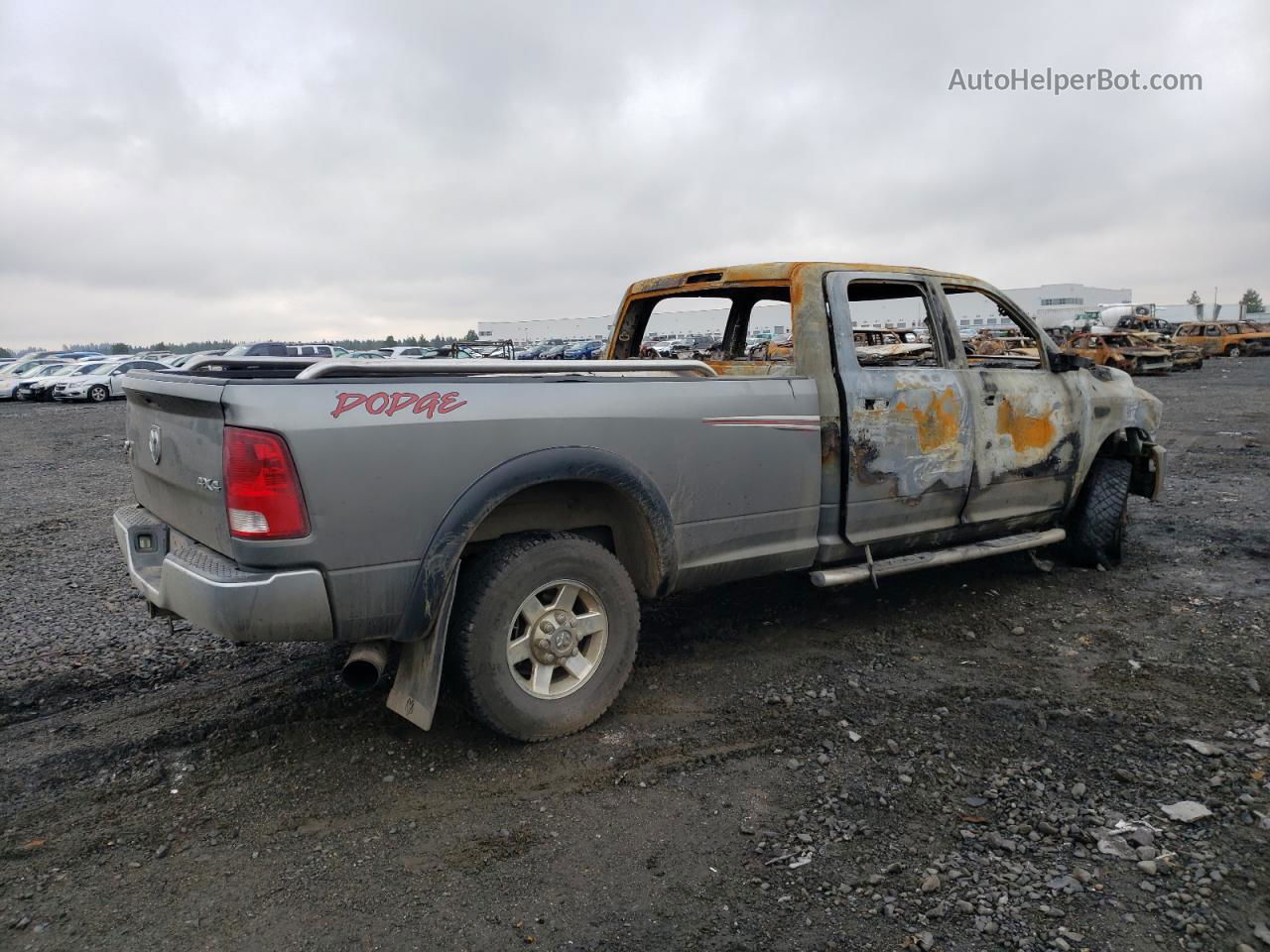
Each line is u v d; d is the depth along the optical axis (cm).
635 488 355
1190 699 376
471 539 339
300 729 360
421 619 310
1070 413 534
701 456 381
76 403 3059
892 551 467
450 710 374
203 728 361
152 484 363
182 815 297
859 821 287
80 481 1115
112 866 268
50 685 408
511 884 258
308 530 288
